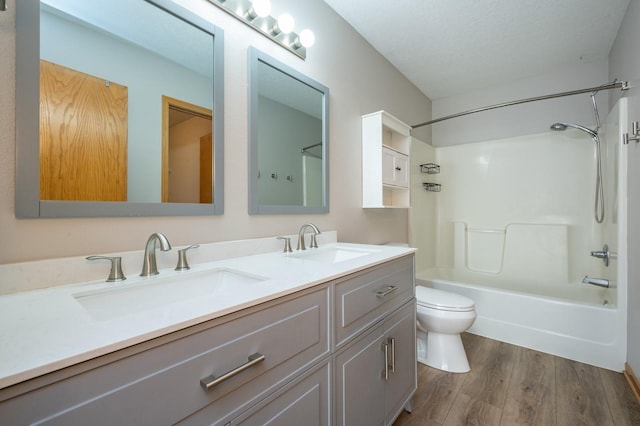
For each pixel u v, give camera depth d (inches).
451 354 68.9
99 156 34.0
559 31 81.4
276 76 56.2
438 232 126.0
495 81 113.0
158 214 38.5
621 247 67.9
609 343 68.2
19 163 28.5
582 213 98.4
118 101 35.7
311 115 64.0
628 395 58.1
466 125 123.6
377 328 43.7
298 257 51.3
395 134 93.7
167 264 39.1
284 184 57.3
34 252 29.4
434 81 112.6
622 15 74.5
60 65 31.4
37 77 29.7
